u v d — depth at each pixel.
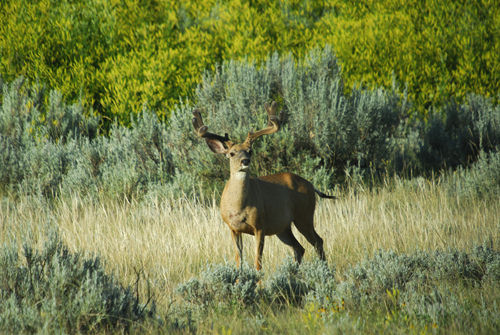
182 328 12.09
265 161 35.09
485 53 53.28
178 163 35.56
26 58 49.28
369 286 15.07
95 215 27.16
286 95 36.53
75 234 22.91
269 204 20.08
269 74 38.84
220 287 14.64
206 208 29.86
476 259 16.81
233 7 62.28
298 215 21.64
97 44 54.16
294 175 22.02
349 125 36.31
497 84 51.69
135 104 46.84
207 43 55.31
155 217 26.20
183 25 61.31
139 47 54.84
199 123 20.09
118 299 12.67
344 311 13.24
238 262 19.53
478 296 14.20
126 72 48.66
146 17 58.31
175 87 49.00
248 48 53.53
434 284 15.54
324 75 38.47
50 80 47.78
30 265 13.36
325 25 62.28
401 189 32.34
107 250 20.91
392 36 53.62
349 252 21.27
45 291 12.77
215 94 38.75
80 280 13.09
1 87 45.91
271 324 12.41
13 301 11.79
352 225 24.00
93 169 34.00
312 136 35.75
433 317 11.89
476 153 39.72
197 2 63.75
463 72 51.66
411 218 24.38
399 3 58.91
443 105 49.41
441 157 39.75
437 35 54.16
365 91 39.94
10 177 32.78
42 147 35.38
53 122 39.75
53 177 33.12
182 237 22.27
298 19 65.12
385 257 16.64
